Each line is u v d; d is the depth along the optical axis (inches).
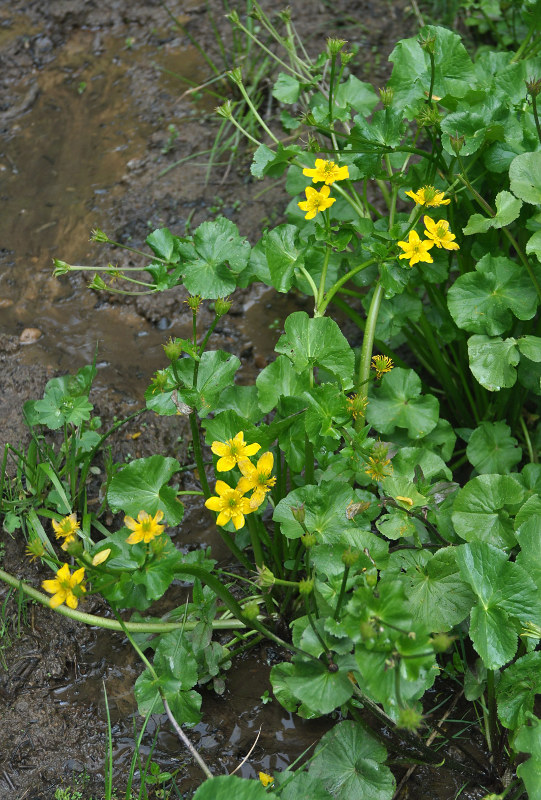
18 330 67.1
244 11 80.4
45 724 56.2
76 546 49.8
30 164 74.1
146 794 53.7
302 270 58.4
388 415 59.4
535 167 56.9
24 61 79.2
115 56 79.4
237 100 76.1
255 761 55.4
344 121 61.9
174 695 54.6
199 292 58.1
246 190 72.2
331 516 55.1
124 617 58.8
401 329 63.4
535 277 57.7
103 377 65.4
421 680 50.5
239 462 52.7
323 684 51.1
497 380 57.4
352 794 52.8
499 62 63.2
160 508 54.9
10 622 58.4
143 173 73.3
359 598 50.3
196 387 55.0
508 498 56.2
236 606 54.9
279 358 56.1
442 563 54.5
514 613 52.6
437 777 55.0
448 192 58.9
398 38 78.3
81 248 70.2
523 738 51.7
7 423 63.3
